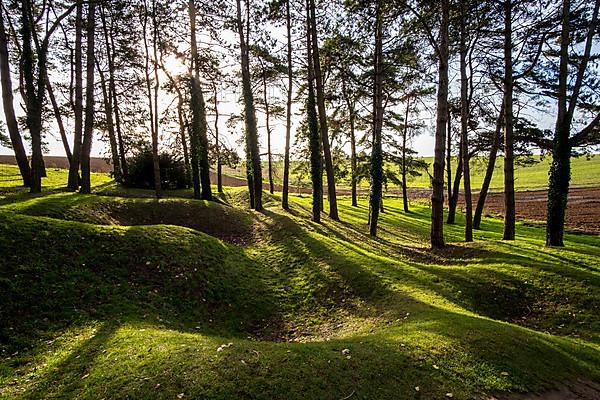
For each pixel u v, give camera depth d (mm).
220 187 32969
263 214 20156
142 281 10039
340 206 33219
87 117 19031
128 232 11852
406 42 16594
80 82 20281
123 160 26781
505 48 15617
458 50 18469
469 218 18641
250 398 5289
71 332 7480
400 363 6172
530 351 6895
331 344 6977
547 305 9953
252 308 10352
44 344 7062
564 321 9273
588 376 6500
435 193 14977
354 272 11703
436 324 7727
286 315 10219
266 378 5664
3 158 46156
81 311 8234
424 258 14234
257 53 23156
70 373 6016
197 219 18094
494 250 13578
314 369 5918
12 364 6402
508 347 6883
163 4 20219
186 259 11523
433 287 10750
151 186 26984
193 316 9445
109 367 6012
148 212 17781
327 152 21859
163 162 27188
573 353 7195
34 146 17125
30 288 8422
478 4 14398
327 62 21484
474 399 5523
